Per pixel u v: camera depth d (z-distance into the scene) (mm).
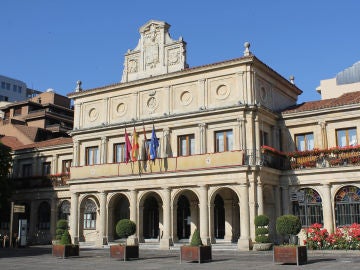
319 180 29219
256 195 27875
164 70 34000
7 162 39969
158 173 30766
